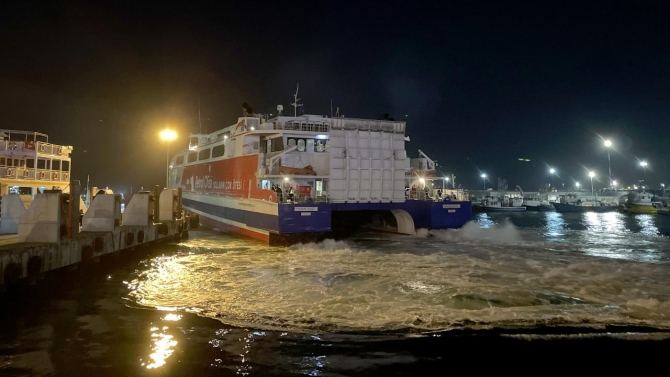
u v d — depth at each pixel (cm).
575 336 798
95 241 1366
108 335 800
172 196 2205
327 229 1933
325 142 2327
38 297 1072
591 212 7062
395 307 973
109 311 951
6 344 754
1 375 630
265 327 841
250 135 2294
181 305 996
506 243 2083
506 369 672
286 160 2195
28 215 1189
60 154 3145
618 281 1230
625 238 2412
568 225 3922
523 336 797
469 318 893
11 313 937
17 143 2858
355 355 713
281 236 1916
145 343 759
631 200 6938
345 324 858
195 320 884
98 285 1205
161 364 674
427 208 2238
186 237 2292
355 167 1969
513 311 940
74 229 1305
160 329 831
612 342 772
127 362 680
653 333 812
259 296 1076
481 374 652
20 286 1047
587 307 968
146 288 1168
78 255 1273
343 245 1959
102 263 1442
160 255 1741
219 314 923
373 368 669
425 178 2536
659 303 993
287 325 853
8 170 2695
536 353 730
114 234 1495
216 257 1683
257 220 2088
